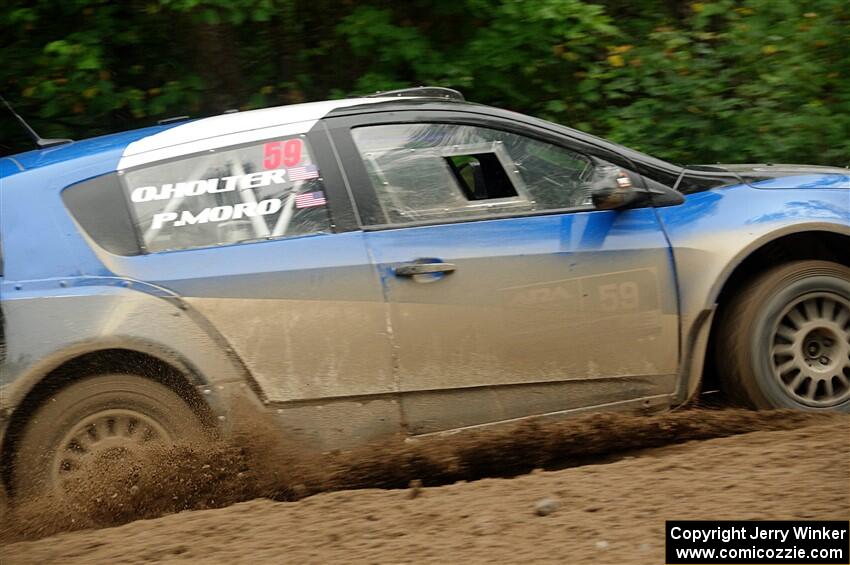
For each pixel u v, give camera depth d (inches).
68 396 338.0
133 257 344.8
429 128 374.0
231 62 626.2
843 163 593.0
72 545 296.4
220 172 356.8
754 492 291.1
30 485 334.3
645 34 663.1
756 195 387.5
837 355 385.4
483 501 303.4
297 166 360.2
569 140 382.6
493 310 358.6
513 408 362.9
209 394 342.6
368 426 353.1
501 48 616.4
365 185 361.1
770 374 379.9
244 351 345.1
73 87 585.3
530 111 644.7
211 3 573.3
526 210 369.7
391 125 371.9
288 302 347.3
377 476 353.7
